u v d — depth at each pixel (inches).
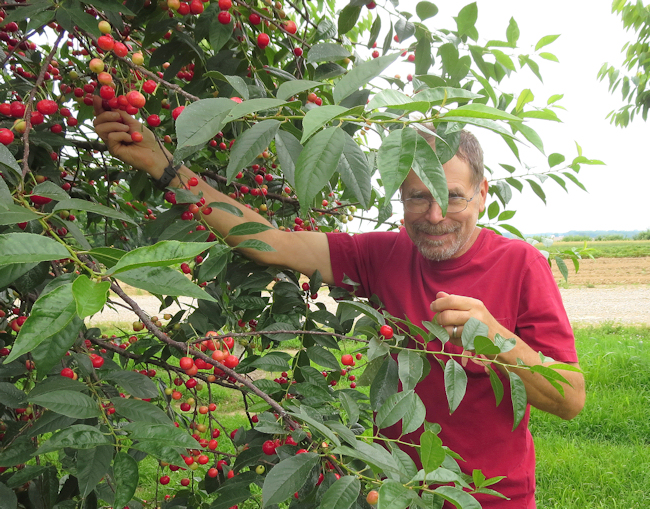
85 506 47.4
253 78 61.0
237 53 63.3
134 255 20.8
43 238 22.5
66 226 32.4
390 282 72.5
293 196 94.5
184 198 52.4
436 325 46.2
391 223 98.6
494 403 62.8
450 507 57.7
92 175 85.5
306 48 62.7
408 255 72.9
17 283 44.0
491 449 63.4
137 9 59.2
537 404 61.2
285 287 65.1
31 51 66.9
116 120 60.7
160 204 101.7
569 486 143.8
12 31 63.1
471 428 63.1
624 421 184.9
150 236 61.0
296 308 65.3
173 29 58.8
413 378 43.7
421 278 70.4
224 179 79.4
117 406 33.6
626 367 245.0
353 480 30.2
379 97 25.1
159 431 28.7
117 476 28.5
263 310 69.7
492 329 50.9
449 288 67.2
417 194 63.3
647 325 390.0
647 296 550.3
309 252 74.6
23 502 50.5
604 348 283.4
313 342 58.6
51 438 28.5
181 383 77.0
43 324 20.2
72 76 68.3
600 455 162.7
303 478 33.0
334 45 50.9
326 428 30.8
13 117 49.9
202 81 61.8
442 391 63.2
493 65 68.1
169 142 72.5
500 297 65.3
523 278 65.6
